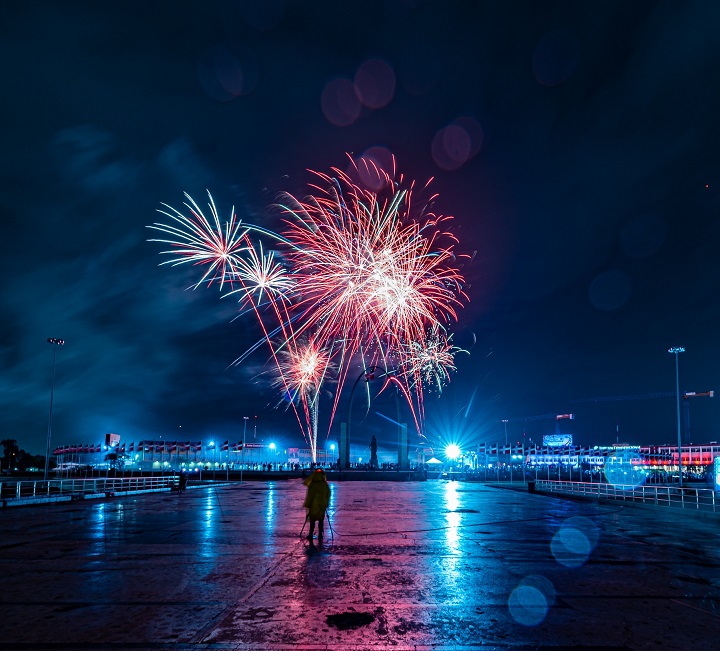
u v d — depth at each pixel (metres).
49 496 29.16
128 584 9.83
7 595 9.05
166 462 103.19
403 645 6.70
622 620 7.77
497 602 8.69
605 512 25.77
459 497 35.66
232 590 9.38
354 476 69.81
